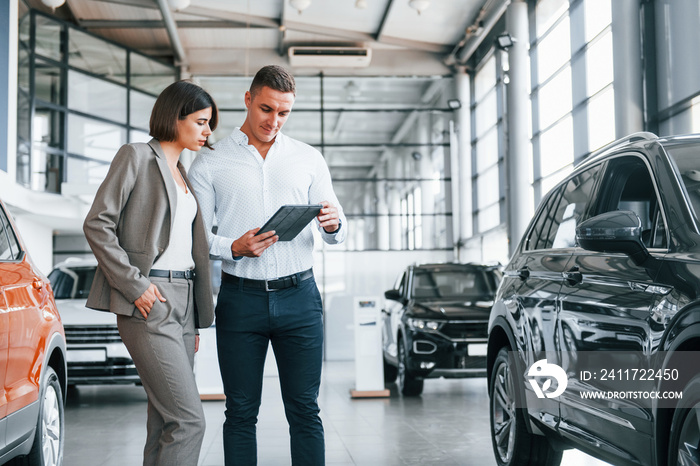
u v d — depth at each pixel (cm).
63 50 1556
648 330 229
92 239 240
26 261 353
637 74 972
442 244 1870
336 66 1820
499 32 1625
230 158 288
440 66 1878
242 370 282
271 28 1706
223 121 1861
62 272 851
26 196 1318
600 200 312
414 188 1877
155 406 248
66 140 1552
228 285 283
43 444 338
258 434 575
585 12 1180
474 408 711
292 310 284
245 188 285
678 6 939
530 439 353
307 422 288
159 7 1471
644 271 243
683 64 935
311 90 1884
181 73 1825
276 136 293
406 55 1880
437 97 1895
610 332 255
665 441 220
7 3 1171
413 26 1723
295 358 288
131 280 239
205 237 267
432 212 1877
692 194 247
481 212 1784
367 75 1878
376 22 1702
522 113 1360
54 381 360
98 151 1630
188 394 249
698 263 216
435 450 491
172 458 244
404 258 1861
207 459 470
